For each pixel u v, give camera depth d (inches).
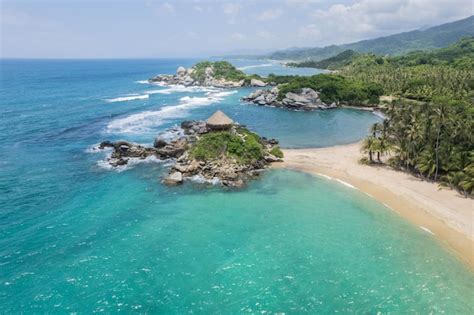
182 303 1187.9
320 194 2054.6
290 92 5315.0
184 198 1987.0
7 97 5546.3
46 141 3097.9
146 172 2379.4
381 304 1190.9
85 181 2196.1
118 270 1342.3
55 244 1496.1
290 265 1395.2
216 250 1489.9
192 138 2869.1
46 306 1147.9
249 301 1202.0
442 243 1542.8
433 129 2273.6
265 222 1726.1
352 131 3777.1
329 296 1228.5
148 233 1609.3
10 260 1373.0
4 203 1850.4
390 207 1882.4
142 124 3843.5
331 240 1571.1
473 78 5152.6
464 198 1958.7
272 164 2571.4
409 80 5871.1
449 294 1237.7
